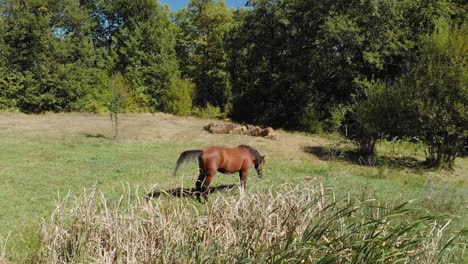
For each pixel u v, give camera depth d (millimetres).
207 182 8570
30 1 29109
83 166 12688
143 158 14555
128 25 37625
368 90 19547
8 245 5672
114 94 19312
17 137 18203
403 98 16078
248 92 32469
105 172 11859
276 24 29328
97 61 35312
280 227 4328
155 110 33219
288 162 15328
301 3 27312
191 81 36031
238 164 8961
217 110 31766
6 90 28688
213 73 34812
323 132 25000
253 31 30250
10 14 28969
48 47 29562
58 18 31172
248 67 32562
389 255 3604
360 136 17797
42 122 24156
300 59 28422
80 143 17469
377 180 12398
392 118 16656
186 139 19922
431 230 4629
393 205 7387
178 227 4367
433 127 15789
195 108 32312
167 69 34344
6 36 28859
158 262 4016
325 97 28062
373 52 23594
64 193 9359
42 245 4582
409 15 24359
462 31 16031
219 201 5098
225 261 3895
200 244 4082
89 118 27234
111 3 38094
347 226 4238
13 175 11070
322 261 3314
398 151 18016
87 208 4754
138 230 4441
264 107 31203
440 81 15109
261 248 3854
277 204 4945
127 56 34812
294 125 28406
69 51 31031
